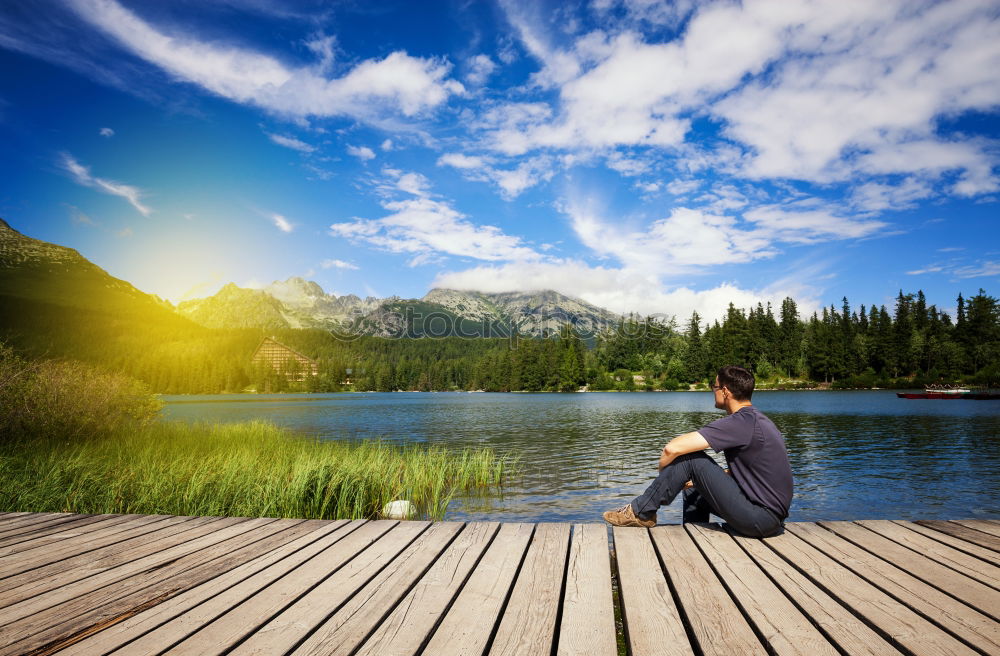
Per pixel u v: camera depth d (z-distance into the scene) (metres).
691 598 3.12
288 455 16.47
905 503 13.62
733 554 3.90
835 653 2.42
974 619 2.73
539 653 2.45
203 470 11.91
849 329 129.00
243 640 2.58
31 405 17.25
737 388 4.45
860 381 113.75
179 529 4.83
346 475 11.89
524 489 14.91
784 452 4.20
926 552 3.91
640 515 4.59
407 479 13.88
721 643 2.55
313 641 2.56
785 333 137.50
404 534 4.57
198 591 3.26
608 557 3.92
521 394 136.38
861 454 22.56
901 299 123.12
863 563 3.66
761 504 4.16
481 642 2.56
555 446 26.17
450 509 12.46
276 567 3.71
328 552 4.06
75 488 10.43
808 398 81.69
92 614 2.90
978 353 105.88
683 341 147.12
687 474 4.46
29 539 4.52
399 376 192.00
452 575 3.53
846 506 13.34
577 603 3.09
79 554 4.07
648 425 39.72
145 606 3.02
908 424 36.94
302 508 10.45
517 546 4.20
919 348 111.06
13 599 3.14
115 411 20.84
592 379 145.88
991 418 41.62
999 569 3.54
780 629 2.67
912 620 2.73
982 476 17.27
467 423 42.75
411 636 2.62
